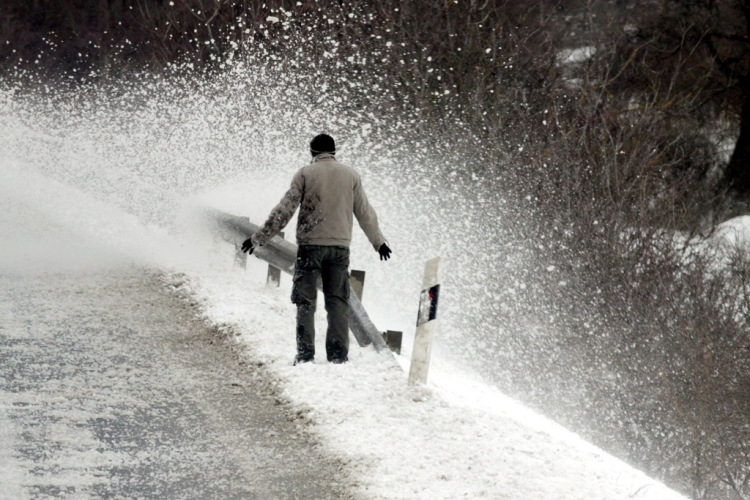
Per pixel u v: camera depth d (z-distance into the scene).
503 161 61.28
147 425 19.28
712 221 64.81
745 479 49.38
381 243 25.88
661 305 53.75
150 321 28.42
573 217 57.12
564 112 64.38
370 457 18.34
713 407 50.53
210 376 23.45
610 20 73.62
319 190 24.91
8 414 18.92
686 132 72.50
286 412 21.08
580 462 19.88
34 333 25.64
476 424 21.08
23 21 115.50
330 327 25.31
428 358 23.02
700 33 85.69
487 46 67.12
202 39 84.88
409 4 67.94
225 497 15.95
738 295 53.41
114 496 15.42
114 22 105.88
